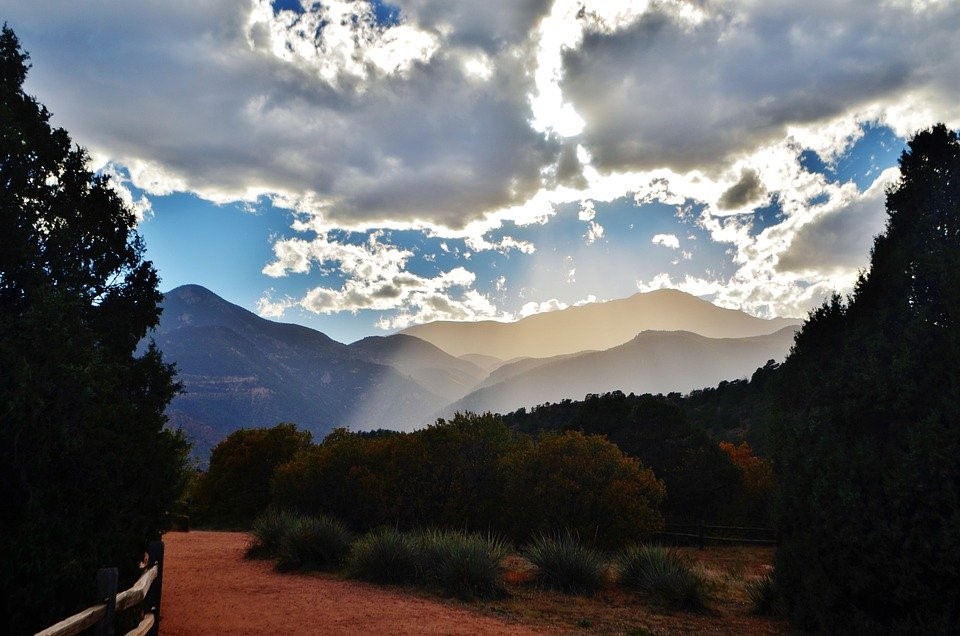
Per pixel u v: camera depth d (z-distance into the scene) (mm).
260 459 29500
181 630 7543
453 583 10492
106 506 6828
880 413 7508
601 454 16047
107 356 8227
